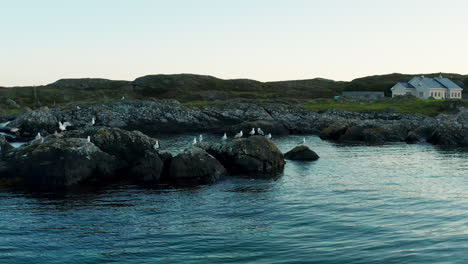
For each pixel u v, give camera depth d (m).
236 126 72.38
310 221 18.94
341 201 22.69
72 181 27.94
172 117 82.00
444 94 123.00
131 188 27.06
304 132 74.62
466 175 30.52
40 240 17.09
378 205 21.62
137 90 162.25
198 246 16.05
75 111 80.81
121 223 19.39
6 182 27.64
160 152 32.06
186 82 171.00
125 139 33.00
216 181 29.41
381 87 169.88
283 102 115.00
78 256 15.30
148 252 15.54
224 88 172.75
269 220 19.39
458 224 17.83
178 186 27.66
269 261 14.29
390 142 56.31
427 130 56.84
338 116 86.25
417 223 18.16
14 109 109.12
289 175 31.52
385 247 15.20
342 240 16.16
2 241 17.00
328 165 36.19
